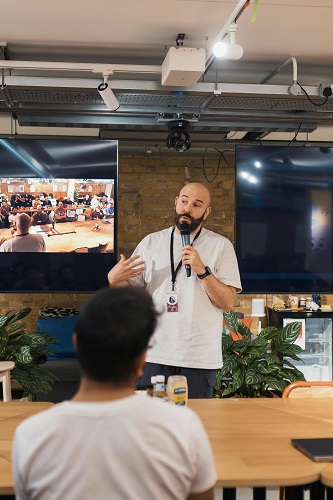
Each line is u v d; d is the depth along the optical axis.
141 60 5.66
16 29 4.93
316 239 6.32
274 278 6.30
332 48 5.37
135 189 8.59
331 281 6.34
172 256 3.42
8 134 7.63
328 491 2.23
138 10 4.54
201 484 1.41
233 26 4.15
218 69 5.89
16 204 6.09
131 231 8.60
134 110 6.08
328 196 6.32
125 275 3.28
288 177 6.29
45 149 6.11
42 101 5.88
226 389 5.48
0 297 8.30
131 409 1.34
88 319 1.37
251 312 8.70
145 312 1.39
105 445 1.31
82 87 5.45
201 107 6.08
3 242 6.09
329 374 8.46
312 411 2.84
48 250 6.12
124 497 1.30
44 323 7.74
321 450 2.22
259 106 6.00
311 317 8.30
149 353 3.36
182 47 4.95
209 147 8.03
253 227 6.28
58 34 5.03
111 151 6.14
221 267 3.45
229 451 2.26
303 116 6.32
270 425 2.60
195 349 3.29
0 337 5.98
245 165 6.27
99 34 5.02
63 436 1.32
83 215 6.13
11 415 2.74
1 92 5.50
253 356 5.56
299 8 4.50
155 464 1.32
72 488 1.30
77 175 6.12
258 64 5.77
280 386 5.38
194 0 4.34
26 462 1.33
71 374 7.03
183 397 2.53
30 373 5.92
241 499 4.02
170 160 8.62
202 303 3.33
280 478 2.02
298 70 5.95
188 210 3.40
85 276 6.14
